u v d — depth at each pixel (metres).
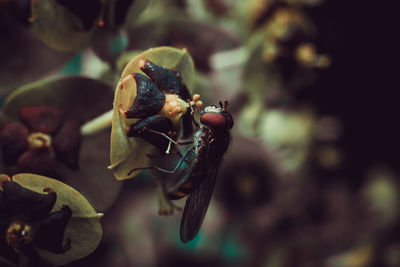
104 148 0.07
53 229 0.06
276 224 0.10
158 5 0.09
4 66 0.07
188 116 0.06
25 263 0.06
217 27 0.08
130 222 0.09
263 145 0.10
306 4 0.09
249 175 0.10
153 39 0.08
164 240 0.10
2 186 0.06
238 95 0.09
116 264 0.09
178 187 0.06
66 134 0.07
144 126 0.06
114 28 0.07
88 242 0.06
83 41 0.07
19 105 0.07
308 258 0.10
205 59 0.08
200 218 0.07
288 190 0.10
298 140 0.10
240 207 0.10
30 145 0.06
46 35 0.07
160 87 0.06
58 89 0.07
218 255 0.10
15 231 0.06
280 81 0.09
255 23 0.09
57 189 0.06
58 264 0.06
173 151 0.06
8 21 0.07
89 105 0.07
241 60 0.08
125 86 0.06
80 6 0.06
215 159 0.07
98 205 0.07
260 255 0.10
